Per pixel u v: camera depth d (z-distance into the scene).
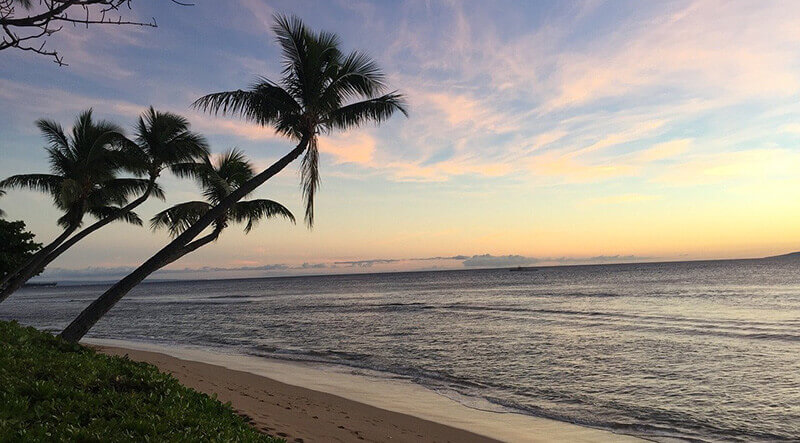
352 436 9.77
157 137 18.55
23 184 19.81
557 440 11.23
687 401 15.04
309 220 14.34
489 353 24.67
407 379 18.53
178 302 85.88
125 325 43.97
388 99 14.79
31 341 9.94
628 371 19.72
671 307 46.72
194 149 18.75
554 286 101.94
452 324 37.97
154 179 19.06
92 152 18.58
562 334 30.80
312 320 44.38
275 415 10.66
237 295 114.12
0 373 7.01
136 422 6.00
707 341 26.56
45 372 7.56
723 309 43.09
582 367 20.72
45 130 19.55
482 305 57.16
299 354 25.27
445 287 120.62
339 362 22.53
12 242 19.25
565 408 14.27
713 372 19.17
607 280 120.69
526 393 16.27
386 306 60.78
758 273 126.88
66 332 12.60
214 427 6.62
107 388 7.49
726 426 12.52
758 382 17.31
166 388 8.07
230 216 17.27
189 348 27.89
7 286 18.08
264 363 22.06
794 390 16.05
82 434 5.39
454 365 21.64
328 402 13.75
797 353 22.61
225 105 14.05
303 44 14.05
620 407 14.41
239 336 34.00
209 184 18.92
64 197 17.52
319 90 14.18
